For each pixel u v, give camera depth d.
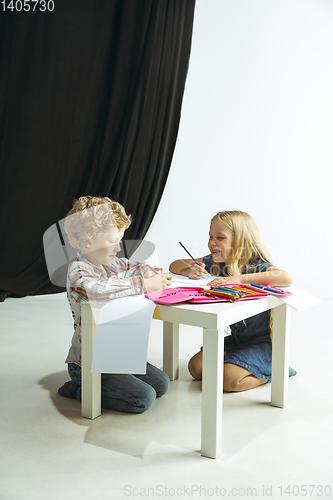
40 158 3.35
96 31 3.36
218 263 1.75
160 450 1.14
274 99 3.59
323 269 3.70
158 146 3.52
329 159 3.66
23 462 1.07
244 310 1.18
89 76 3.38
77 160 3.43
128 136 3.43
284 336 1.39
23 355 1.92
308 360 1.92
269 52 3.57
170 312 1.13
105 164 3.46
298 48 3.58
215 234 1.63
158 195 3.61
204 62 3.58
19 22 3.19
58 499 0.93
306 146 3.63
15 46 3.21
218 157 3.64
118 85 3.43
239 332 1.69
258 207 3.66
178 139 3.62
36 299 3.19
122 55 3.41
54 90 3.32
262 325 1.67
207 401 1.09
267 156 3.63
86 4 3.32
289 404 1.44
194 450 1.14
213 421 1.09
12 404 1.41
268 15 3.55
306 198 3.66
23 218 3.36
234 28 3.56
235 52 3.57
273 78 3.58
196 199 3.66
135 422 1.30
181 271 1.67
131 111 3.42
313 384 1.63
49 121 3.34
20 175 3.33
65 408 1.39
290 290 1.43
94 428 1.26
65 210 3.42
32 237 3.39
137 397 1.34
